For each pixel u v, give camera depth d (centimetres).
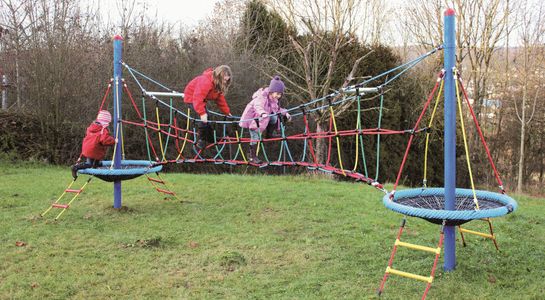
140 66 1758
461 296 459
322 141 1683
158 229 707
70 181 1116
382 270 538
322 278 510
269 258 578
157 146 1812
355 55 1931
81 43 1659
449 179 498
